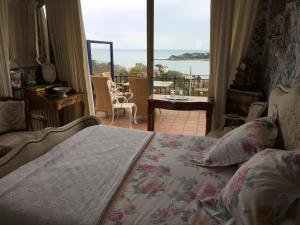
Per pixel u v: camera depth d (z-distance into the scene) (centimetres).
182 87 411
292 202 93
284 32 222
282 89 191
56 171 146
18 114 284
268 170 102
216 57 311
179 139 209
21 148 164
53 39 371
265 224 90
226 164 154
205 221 108
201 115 492
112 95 447
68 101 345
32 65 363
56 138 196
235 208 101
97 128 224
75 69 374
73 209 112
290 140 143
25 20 346
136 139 203
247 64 295
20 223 107
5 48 298
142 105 452
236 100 295
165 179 143
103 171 148
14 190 124
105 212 112
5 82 302
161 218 109
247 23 297
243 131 160
